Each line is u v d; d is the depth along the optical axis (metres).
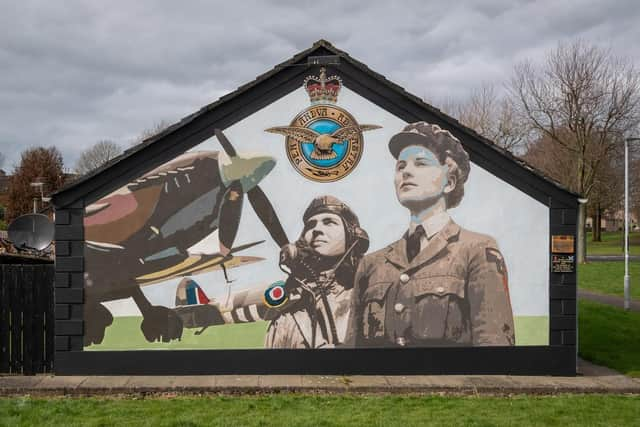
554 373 11.05
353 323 11.02
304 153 11.17
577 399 9.63
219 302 11.01
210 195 11.06
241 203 11.09
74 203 10.95
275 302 11.02
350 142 11.18
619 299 23.38
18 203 65.25
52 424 7.99
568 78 37.94
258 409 8.88
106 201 10.98
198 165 11.07
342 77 11.22
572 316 11.09
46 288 11.04
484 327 11.07
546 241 11.17
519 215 11.17
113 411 8.73
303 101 11.18
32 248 14.48
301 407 8.99
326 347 11.00
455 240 11.13
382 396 9.80
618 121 37.53
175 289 10.98
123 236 10.98
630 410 8.91
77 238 10.92
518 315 11.11
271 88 11.16
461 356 11.04
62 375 10.81
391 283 11.08
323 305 11.04
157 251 10.99
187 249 11.02
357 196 11.17
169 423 8.02
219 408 8.93
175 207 11.03
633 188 49.69
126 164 10.98
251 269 11.06
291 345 10.99
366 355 10.99
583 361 12.52
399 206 11.16
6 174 77.81
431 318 11.05
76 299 10.88
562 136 39.72
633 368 11.67
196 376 10.81
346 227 11.13
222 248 11.05
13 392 9.88
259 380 10.50
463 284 11.09
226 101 11.03
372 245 11.12
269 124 11.16
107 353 10.88
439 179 11.17
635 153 38.88
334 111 11.19
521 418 8.41
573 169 40.28
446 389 10.11
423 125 11.18
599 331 15.85
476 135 11.06
